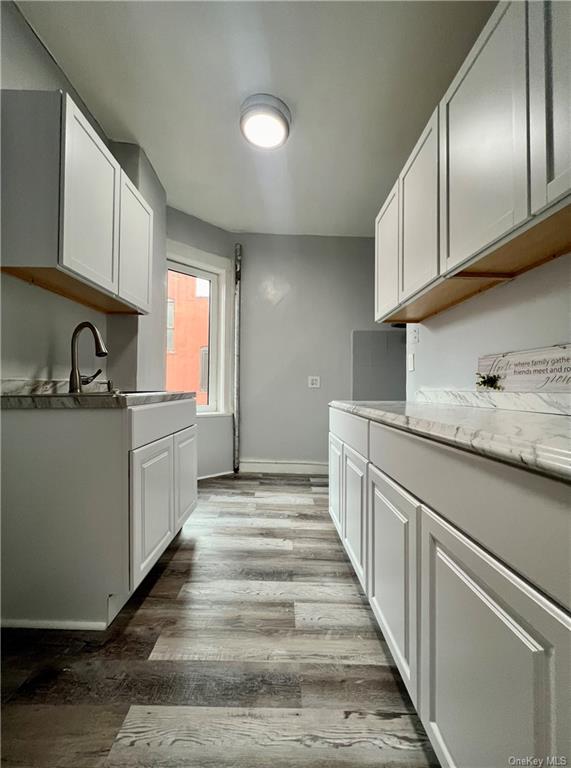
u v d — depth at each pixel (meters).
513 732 0.55
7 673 1.13
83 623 1.35
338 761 0.87
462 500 0.71
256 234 3.75
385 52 1.70
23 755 0.88
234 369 3.68
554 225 0.94
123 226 1.94
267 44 1.66
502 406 1.36
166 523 1.76
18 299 1.57
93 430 1.36
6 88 1.47
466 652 0.69
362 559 1.46
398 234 1.75
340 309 3.81
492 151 1.04
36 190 1.40
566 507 0.47
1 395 1.36
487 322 1.48
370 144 2.37
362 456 1.49
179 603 1.51
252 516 2.50
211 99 2.00
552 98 0.83
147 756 0.88
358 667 1.17
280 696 1.05
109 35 1.63
